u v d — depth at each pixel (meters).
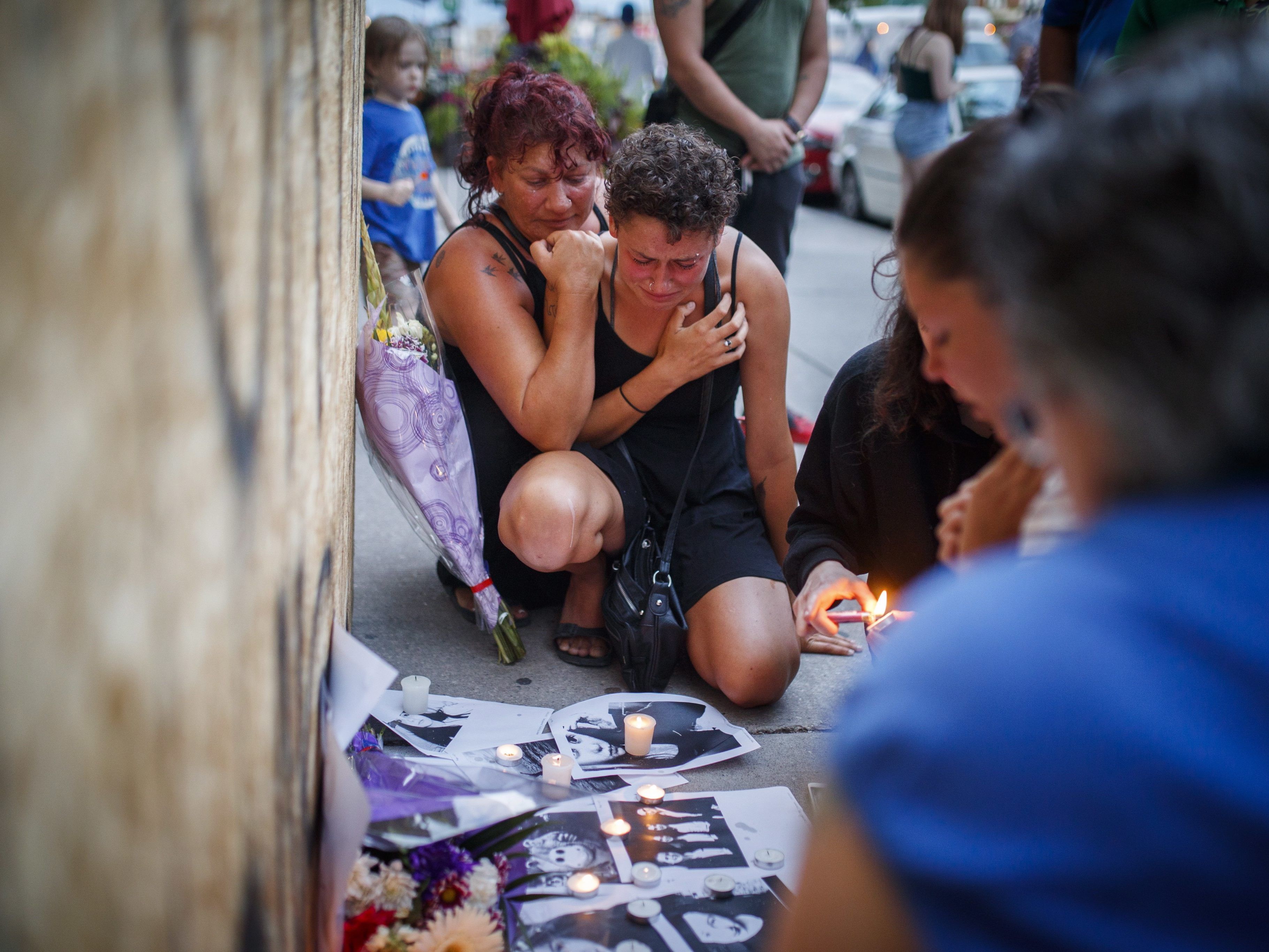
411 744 1.98
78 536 0.43
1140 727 0.50
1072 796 0.50
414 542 3.12
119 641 0.47
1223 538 0.53
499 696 2.29
